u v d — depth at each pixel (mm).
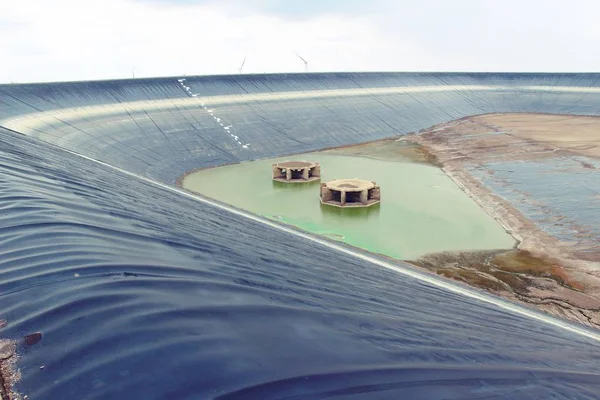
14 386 4438
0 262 7008
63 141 45750
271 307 6805
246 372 4891
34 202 9820
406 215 37375
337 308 7801
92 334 5301
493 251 29672
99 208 10922
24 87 51250
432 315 9422
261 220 20484
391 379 5242
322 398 4660
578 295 23281
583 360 9023
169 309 6070
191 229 11648
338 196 40781
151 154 51812
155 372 4715
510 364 6875
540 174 48281
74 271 6941
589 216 34812
